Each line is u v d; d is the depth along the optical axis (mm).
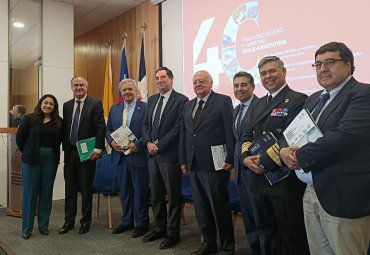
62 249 2824
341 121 1472
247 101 2477
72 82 3350
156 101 3014
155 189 2963
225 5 3896
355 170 1447
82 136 3252
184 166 2703
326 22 2924
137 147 3086
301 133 1615
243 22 3682
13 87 4898
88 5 5473
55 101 3279
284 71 2018
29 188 3158
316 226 1682
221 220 2486
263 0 3465
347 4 2779
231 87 3818
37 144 3158
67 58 5320
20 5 4969
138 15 5523
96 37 6707
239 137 2322
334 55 1566
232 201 2811
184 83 4414
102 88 6480
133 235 3111
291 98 1935
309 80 3047
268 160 1818
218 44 3973
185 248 2809
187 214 4012
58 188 5047
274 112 1952
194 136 2547
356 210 1432
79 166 3266
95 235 3195
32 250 2812
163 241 2855
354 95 1512
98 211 3906
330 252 1656
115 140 3154
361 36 2689
